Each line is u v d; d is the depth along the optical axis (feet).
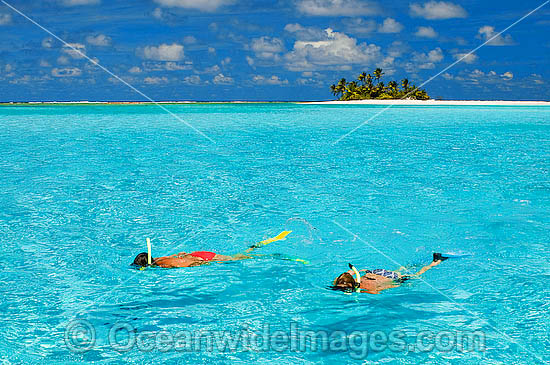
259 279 14.35
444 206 23.12
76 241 17.94
